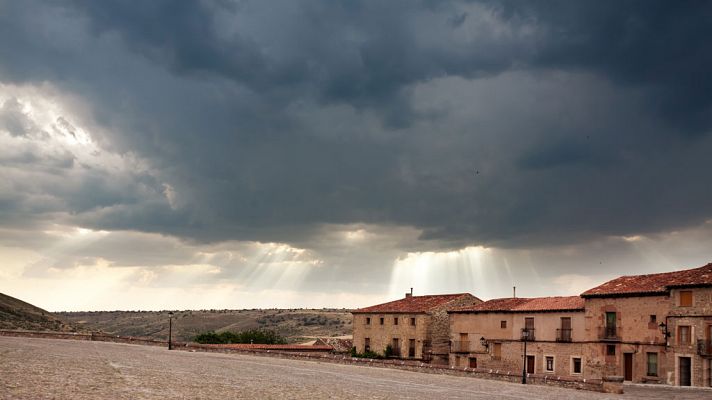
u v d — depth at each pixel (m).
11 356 42.66
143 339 91.62
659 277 70.12
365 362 71.06
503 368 82.00
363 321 103.00
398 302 105.00
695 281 62.72
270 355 79.88
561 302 78.62
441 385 49.94
